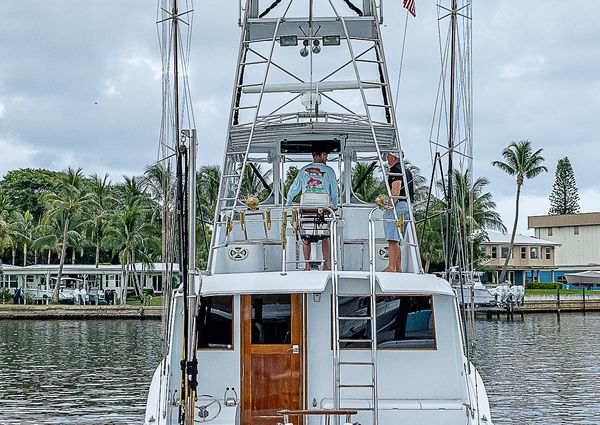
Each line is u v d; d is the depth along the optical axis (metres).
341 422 9.24
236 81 10.95
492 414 23.44
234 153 12.32
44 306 64.12
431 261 66.25
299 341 9.60
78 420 22.64
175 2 9.62
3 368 33.84
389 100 10.73
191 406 8.39
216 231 10.70
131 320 63.38
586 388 28.11
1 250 79.12
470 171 10.19
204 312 9.67
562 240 113.38
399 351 9.61
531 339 46.72
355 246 11.39
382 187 22.59
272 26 11.49
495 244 100.94
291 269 11.06
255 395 9.58
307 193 10.17
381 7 11.38
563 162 129.00
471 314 9.65
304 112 11.74
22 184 113.00
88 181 82.62
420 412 9.16
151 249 77.56
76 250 92.75
